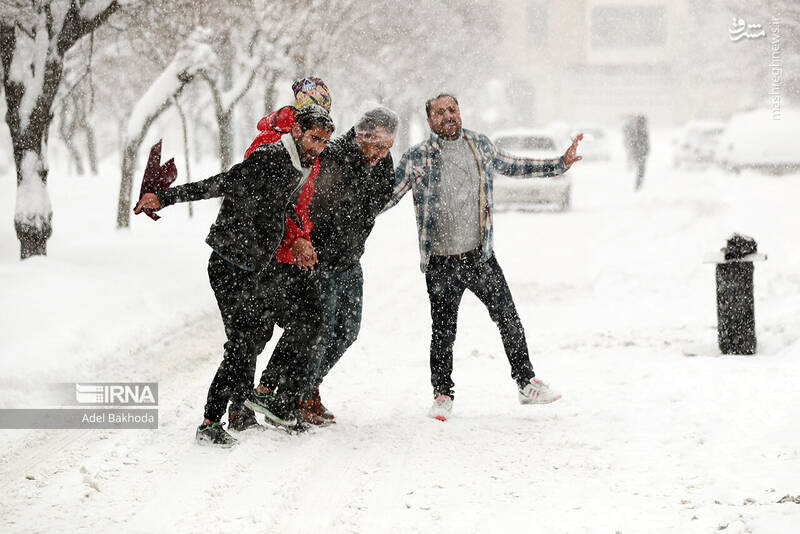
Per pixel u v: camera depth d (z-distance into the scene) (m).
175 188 9.74
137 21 27.91
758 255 14.73
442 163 11.32
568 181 42.84
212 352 15.63
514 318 11.57
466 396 12.89
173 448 10.23
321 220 10.66
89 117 49.41
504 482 9.09
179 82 30.56
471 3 62.97
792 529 7.36
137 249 25.77
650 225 34.22
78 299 18.02
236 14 32.53
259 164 9.82
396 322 18.78
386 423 11.35
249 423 10.96
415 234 35.09
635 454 9.77
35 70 22.09
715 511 8.02
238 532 7.86
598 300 20.98
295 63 35.03
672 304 19.86
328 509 8.46
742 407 11.27
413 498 8.70
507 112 88.38
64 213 34.59
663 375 13.33
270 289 10.30
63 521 8.16
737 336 14.77
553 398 11.53
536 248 29.94
